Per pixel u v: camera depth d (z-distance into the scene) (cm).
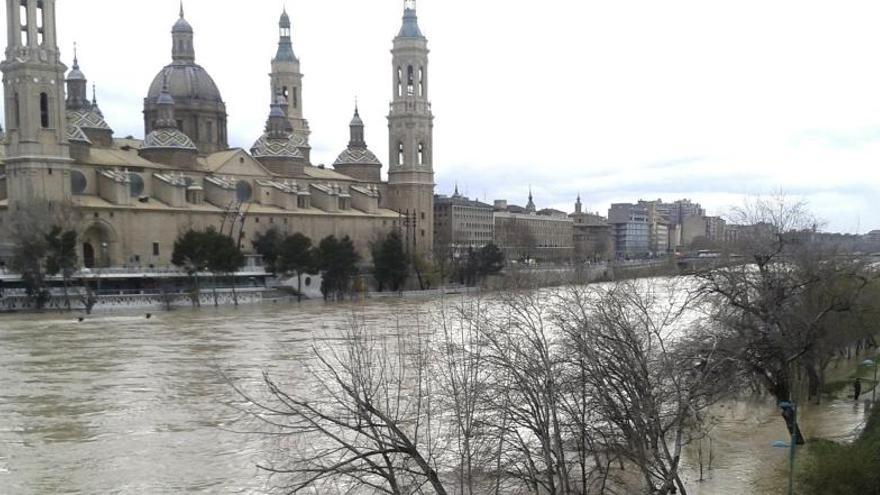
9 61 15338
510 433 3269
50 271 13200
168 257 17325
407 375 4194
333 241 16838
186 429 4953
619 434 3112
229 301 15250
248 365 7250
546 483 3184
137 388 6284
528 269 12375
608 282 7725
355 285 17188
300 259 16088
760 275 4781
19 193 15388
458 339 4931
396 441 2286
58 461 4322
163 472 4103
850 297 5325
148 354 8075
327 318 11719
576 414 3275
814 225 6375
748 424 5019
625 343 3019
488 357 3769
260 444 4500
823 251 6041
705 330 4553
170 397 5912
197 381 6525
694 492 3662
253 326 10669
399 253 18062
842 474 3350
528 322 4453
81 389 6266
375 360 4622
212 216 18238
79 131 16900
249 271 16475
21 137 15262
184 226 17450
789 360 4319
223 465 4188
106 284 14638
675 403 3628
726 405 5550
